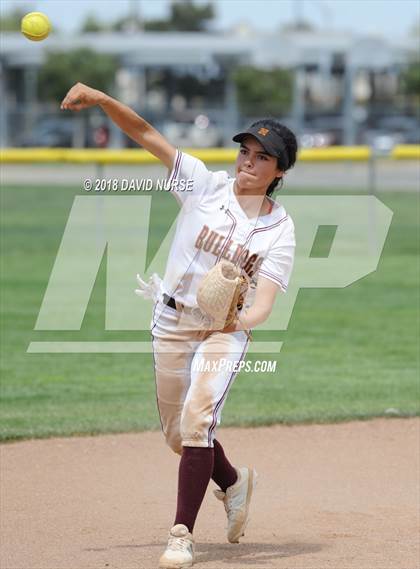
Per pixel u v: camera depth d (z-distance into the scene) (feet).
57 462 66.03
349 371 91.56
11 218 206.39
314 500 58.75
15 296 127.54
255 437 71.97
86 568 46.03
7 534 51.85
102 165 154.81
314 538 51.21
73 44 484.74
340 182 253.85
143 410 78.59
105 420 75.00
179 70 553.23
